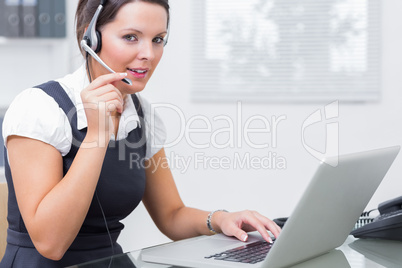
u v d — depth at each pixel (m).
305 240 1.11
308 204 1.02
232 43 3.38
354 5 3.25
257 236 1.40
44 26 3.07
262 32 3.36
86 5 1.47
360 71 3.26
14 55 3.21
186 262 1.13
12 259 1.44
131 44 1.39
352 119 3.27
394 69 3.23
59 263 1.44
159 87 3.41
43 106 1.38
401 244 1.36
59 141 1.38
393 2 3.21
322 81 3.30
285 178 3.33
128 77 1.42
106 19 1.39
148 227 3.35
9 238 1.48
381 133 3.25
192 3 3.39
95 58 1.42
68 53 3.17
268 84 3.35
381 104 3.25
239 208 3.36
